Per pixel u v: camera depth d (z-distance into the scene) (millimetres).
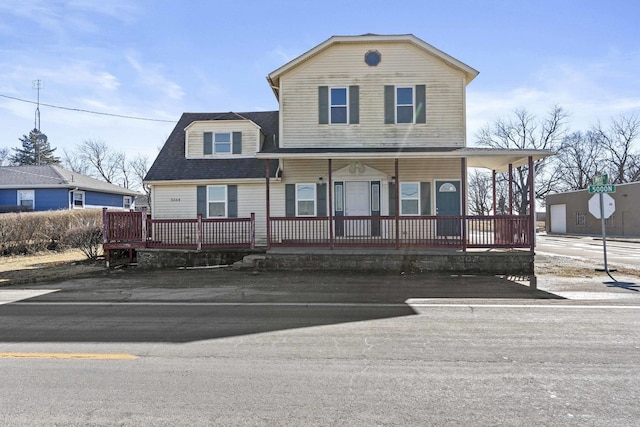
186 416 3666
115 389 4254
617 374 4617
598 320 7117
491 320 7145
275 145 18531
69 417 3660
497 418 3605
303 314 7648
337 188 16562
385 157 13625
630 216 34406
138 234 14898
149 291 10086
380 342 5848
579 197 40469
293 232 16422
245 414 3699
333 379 4496
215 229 15953
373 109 16266
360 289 10242
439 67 16172
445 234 14094
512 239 13102
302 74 16500
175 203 17406
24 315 7656
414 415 3668
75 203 30016
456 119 16078
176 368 4848
